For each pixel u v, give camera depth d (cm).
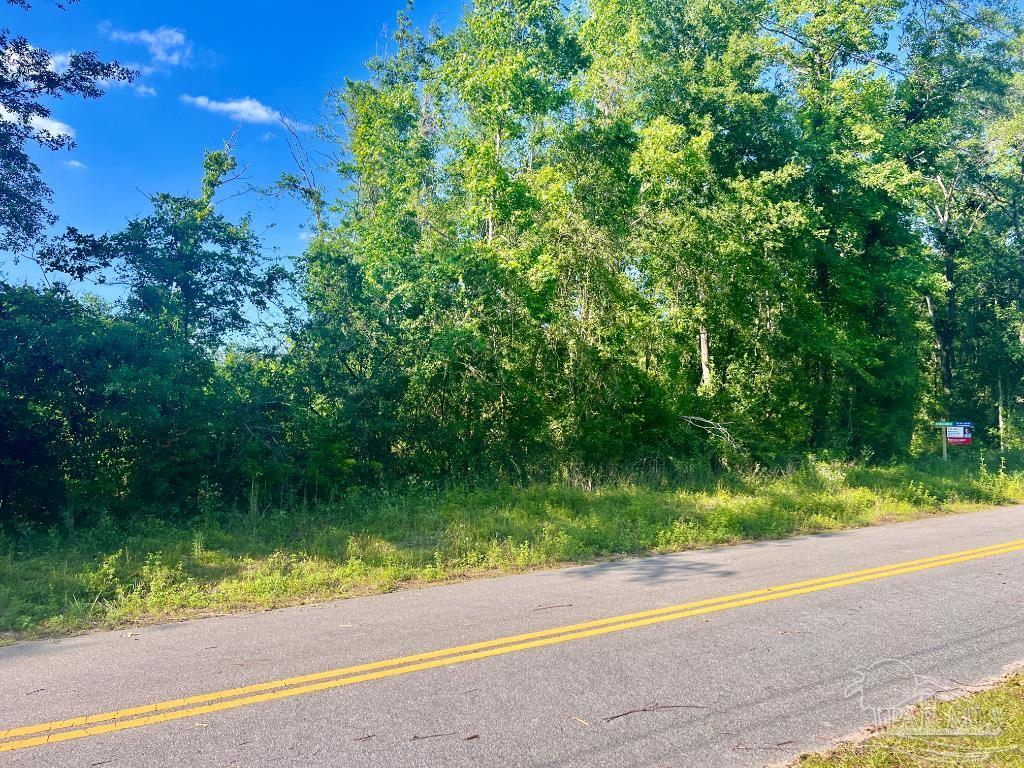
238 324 1427
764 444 1973
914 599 727
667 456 1862
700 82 2173
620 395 1864
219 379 1338
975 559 941
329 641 606
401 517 1238
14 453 1165
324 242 2339
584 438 1752
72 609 728
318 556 972
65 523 1128
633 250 1977
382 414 1505
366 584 848
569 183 1997
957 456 2675
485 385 1672
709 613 680
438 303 1666
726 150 2208
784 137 2158
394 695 478
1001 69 2672
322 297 1521
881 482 1778
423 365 1554
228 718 443
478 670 525
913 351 2706
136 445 1248
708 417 2033
